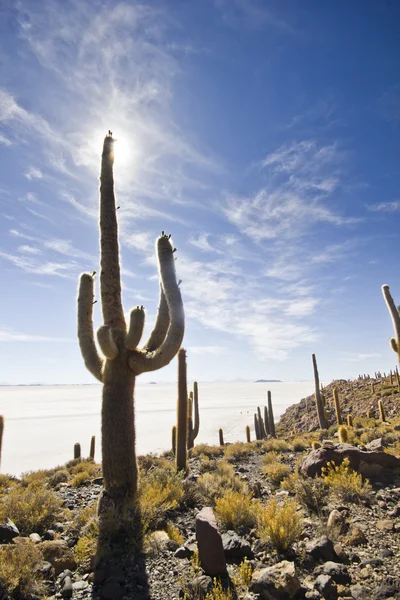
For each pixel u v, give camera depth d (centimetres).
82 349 773
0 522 624
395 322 1091
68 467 1828
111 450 685
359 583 429
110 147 852
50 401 18050
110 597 429
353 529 558
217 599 393
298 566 478
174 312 744
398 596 393
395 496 741
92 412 10919
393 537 551
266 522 557
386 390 4184
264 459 1442
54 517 710
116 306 768
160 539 569
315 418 4303
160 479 923
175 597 423
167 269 783
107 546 532
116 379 718
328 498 742
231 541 528
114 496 665
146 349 802
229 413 9750
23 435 5728
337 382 5916
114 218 815
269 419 3622
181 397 1302
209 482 936
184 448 1275
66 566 511
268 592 411
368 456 897
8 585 417
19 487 1230
